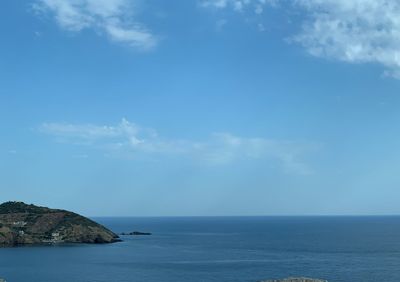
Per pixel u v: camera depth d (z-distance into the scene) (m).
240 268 159.38
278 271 151.25
